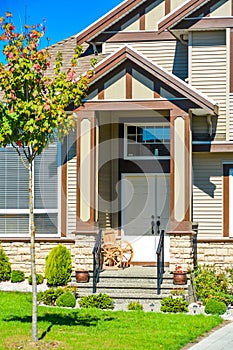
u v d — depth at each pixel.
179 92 17.83
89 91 18.38
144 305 16.31
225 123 19.17
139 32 21.14
